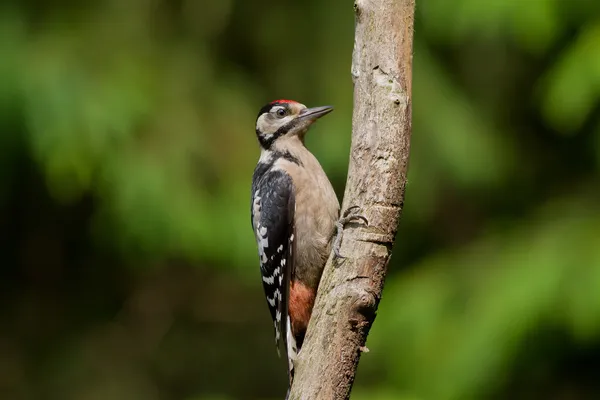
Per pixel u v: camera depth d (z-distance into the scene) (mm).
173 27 13445
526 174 13703
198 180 12562
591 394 12094
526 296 11031
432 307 11852
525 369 11641
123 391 14852
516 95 14242
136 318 15367
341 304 6234
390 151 6301
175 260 15289
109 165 12031
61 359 14789
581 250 11227
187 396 15383
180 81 12906
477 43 14195
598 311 10781
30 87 11758
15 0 12258
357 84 6422
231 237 12367
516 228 12602
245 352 15789
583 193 12789
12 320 14820
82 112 11875
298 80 13539
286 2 13781
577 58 11102
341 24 13570
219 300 15742
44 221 14453
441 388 11328
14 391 14492
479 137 13102
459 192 13578
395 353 11867
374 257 6262
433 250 13531
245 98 13219
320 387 6207
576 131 13117
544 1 11656
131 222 12219
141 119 12273
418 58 13156
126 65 12477
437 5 12484
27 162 12656
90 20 12727
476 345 11148
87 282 15117
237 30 13844
